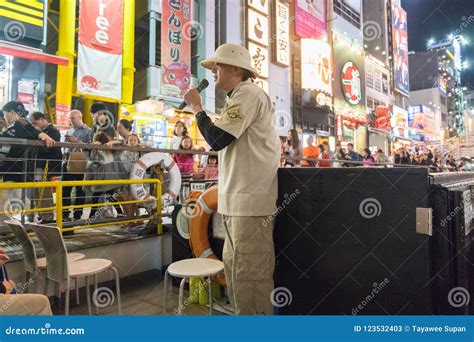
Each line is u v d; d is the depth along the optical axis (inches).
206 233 110.2
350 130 726.5
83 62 302.8
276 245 76.6
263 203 68.3
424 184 60.9
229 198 70.0
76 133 180.5
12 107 157.9
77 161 168.2
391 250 64.1
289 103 553.9
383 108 842.2
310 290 72.9
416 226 61.3
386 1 966.4
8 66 269.3
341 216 69.4
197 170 210.2
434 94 1197.7
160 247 142.0
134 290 122.9
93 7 307.9
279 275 76.2
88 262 98.3
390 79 978.1
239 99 66.9
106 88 316.8
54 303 108.9
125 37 332.5
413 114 1091.3
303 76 588.1
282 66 537.6
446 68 1317.7
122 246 129.9
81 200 169.2
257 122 69.0
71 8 303.3
